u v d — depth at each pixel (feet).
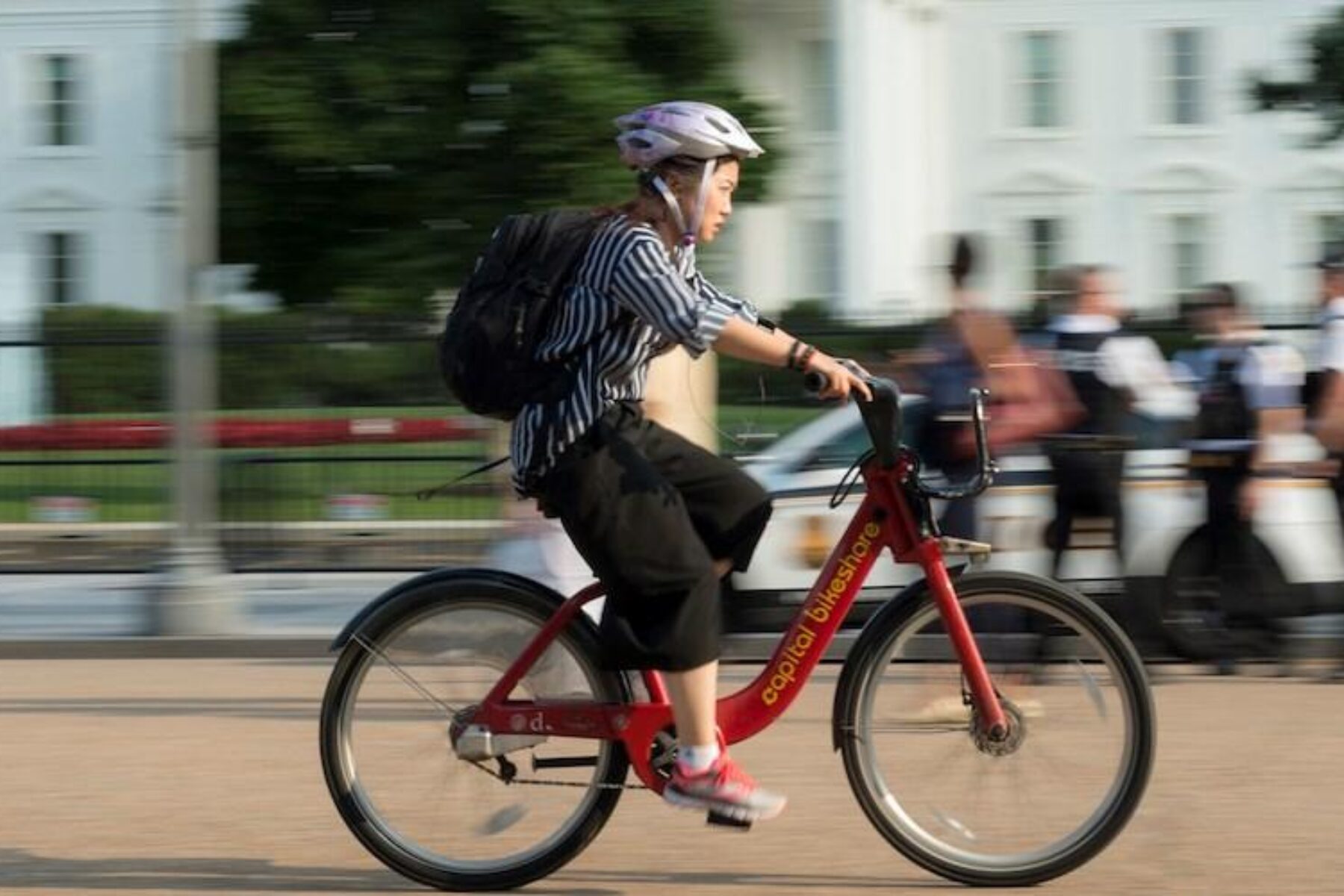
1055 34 350.23
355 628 38.19
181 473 75.61
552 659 37.47
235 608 75.51
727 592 66.54
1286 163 349.00
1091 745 37.45
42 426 100.17
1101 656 37.29
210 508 76.02
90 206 366.84
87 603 85.76
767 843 41.73
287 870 40.27
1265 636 65.05
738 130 35.91
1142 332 83.82
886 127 323.37
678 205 35.86
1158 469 64.90
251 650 73.61
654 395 46.11
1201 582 65.00
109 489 99.60
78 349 100.17
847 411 68.59
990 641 37.52
